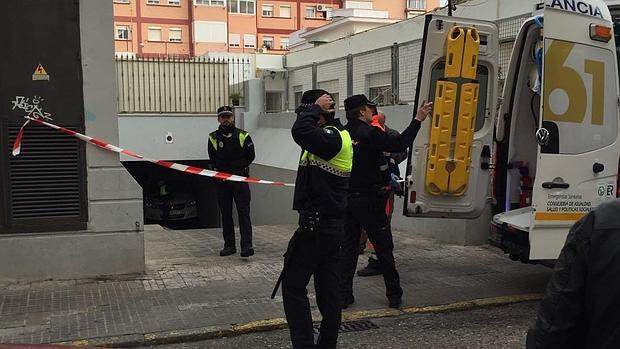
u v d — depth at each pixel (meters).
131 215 6.45
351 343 4.73
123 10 60.56
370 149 5.14
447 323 5.20
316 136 3.97
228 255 7.59
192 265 7.03
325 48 20.44
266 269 6.84
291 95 14.70
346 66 11.91
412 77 9.70
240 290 5.98
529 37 5.87
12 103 6.01
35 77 6.05
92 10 6.17
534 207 5.16
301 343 4.04
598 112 5.34
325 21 67.25
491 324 5.17
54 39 6.09
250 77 16.72
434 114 5.57
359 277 6.62
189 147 15.01
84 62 6.19
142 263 6.54
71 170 6.23
